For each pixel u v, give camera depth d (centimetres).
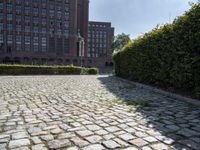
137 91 888
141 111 507
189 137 332
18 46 6088
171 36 789
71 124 398
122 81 1455
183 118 443
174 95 720
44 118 441
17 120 425
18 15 6081
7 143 306
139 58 1170
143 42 1096
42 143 306
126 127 380
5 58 5881
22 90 899
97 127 380
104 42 11256
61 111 505
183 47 705
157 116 459
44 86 1077
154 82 995
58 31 6481
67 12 6575
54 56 6150
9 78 1742
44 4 6322
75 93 820
